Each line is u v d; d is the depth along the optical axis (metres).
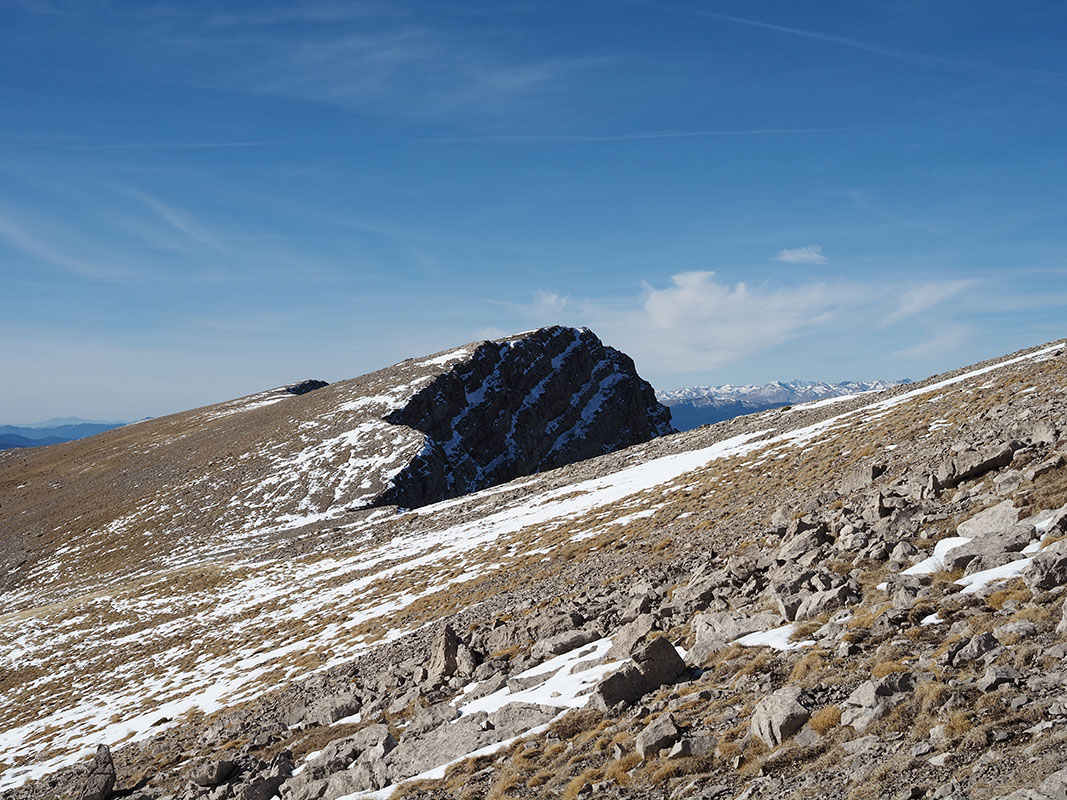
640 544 37.75
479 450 164.38
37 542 120.69
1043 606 12.52
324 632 45.16
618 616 24.77
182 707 37.75
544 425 195.50
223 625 57.09
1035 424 22.97
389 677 27.53
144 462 161.12
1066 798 7.09
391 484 110.88
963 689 10.68
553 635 25.58
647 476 63.16
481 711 19.77
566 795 13.01
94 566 103.88
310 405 166.62
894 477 28.03
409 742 19.05
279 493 116.56
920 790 8.75
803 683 13.38
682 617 21.84
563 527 52.09
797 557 22.19
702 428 88.12
